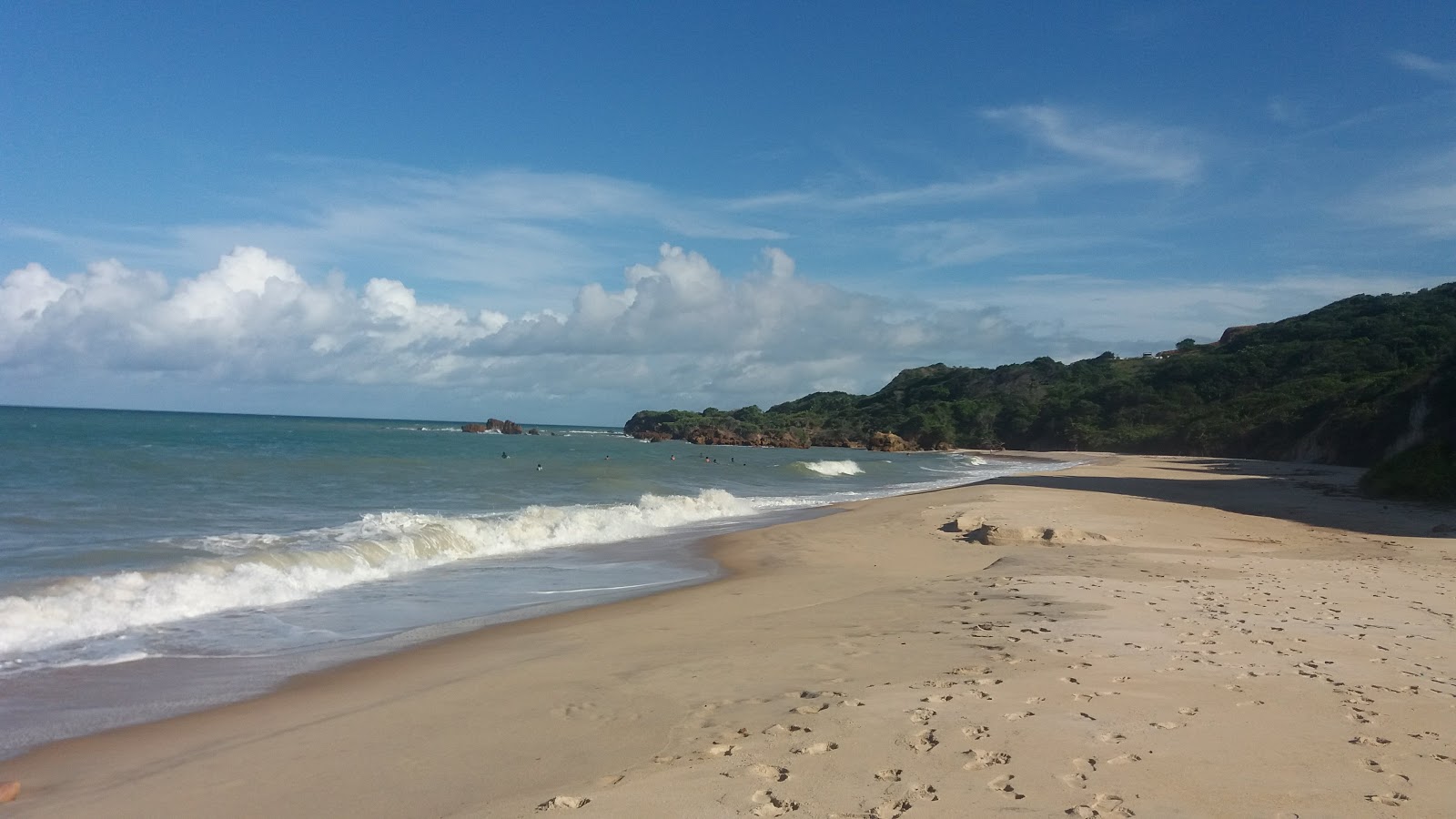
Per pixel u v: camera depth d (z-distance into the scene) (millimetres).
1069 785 4539
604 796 4605
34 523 15766
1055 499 26078
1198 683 6562
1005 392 118500
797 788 4609
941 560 15039
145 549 13195
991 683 6609
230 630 9719
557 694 6898
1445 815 4152
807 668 7402
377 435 76500
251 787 5160
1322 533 18266
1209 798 4367
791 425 124438
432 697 6918
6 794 5035
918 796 4445
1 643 8625
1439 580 11922
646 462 47562
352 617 10523
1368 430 51250
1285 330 96750
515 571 14195
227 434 63062
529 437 101812
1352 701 6113
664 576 13758
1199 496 27859
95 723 6566
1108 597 10391
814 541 17359
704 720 6059
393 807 4785
